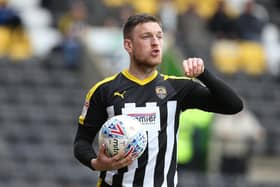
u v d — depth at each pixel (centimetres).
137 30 1802
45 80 5116
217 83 1806
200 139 4222
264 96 5503
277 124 5275
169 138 1809
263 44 5869
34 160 4572
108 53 5178
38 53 5316
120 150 1708
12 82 5072
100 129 1802
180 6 6072
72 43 5166
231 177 4412
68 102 5012
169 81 1831
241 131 4412
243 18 5828
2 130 4738
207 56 5631
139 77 1820
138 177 1786
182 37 5672
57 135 4769
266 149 4928
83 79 5119
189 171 4350
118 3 5781
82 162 1830
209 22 5822
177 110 1825
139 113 1800
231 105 1820
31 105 4950
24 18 5550
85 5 5656
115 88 1817
